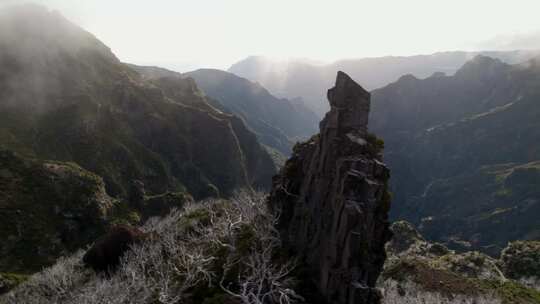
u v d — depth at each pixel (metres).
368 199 33.88
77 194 123.38
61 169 127.69
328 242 34.59
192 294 36.84
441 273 59.50
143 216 152.00
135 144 192.38
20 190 114.56
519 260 91.38
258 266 35.62
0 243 98.75
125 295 37.66
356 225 32.88
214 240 46.66
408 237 117.50
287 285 34.09
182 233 59.00
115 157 176.00
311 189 38.56
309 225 37.78
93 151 168.38
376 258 35.31
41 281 52.94
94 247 57.09
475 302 49.19
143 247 48.47
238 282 36.31
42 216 112.44
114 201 138.25
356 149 35.81
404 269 59.94
